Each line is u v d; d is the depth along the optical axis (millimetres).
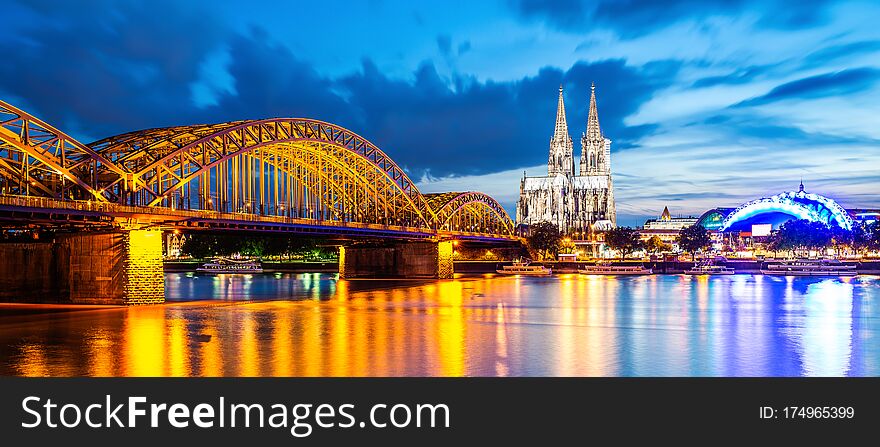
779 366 54062
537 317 85625
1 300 91625
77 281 88875
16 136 74438
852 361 56062
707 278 182000
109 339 64250
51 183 83125
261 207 113250
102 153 91312
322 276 194125
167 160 90625
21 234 92938
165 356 56719
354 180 142250
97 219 83500
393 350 60375
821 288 137875
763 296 118562
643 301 109625
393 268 175500
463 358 56906
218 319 80625
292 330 72188
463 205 199000
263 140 110500
